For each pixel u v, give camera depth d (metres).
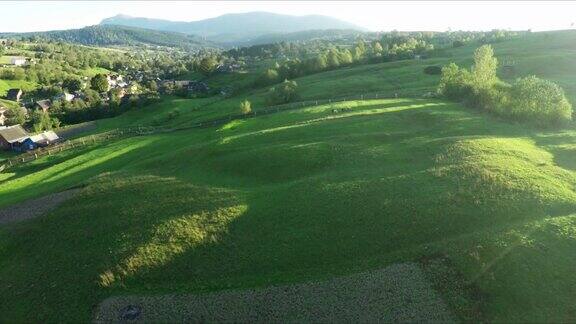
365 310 35.78
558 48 161.38
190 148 78.38
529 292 35.84
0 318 39.88
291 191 53.94
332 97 127.81
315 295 37.75
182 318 36.50
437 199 48.28
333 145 67.31
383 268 40.03
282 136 77.00
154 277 41.91
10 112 188.62
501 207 46.03
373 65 180.50
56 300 40.66
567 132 69.88
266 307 36.94
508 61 143.25
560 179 51.44
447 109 86.44
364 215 47.53
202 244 45.62
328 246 43.97
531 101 74.81
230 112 131.50
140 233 48.44
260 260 42.97
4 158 125.94
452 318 34.50
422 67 157.62
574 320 33.28
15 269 47.38
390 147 64.62
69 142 118.12
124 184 64.25
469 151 59.06
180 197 56.34
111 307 38.34
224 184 60.28
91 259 45.47
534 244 40.12
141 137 107.94
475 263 39.06
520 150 60.16
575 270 37.25
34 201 66.44
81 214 56.00
